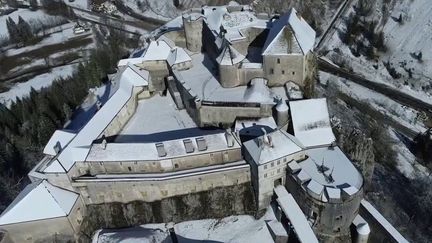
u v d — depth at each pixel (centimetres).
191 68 14362
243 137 11644
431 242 11506
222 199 11650
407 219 12088
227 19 14388
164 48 14738
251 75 13038
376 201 12188
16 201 11081
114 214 11788
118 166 11538
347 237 10762
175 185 11481
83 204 11831
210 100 12556
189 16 14962
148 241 11019
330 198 9975
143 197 11706
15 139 14500
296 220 10544
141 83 13925
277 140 10844
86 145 11725
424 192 12769
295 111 11569
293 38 12456
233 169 11275
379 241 10619
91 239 11594
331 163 10862
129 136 12669
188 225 11581
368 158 12875
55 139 12131
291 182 10950
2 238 10775
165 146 11438
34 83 19450
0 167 13662
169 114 13425
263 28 14100
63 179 11306
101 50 19562
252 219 11456
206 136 11525
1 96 18825
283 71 12825
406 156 14212
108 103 12738
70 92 16725
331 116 14938
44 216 10944
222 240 11138
